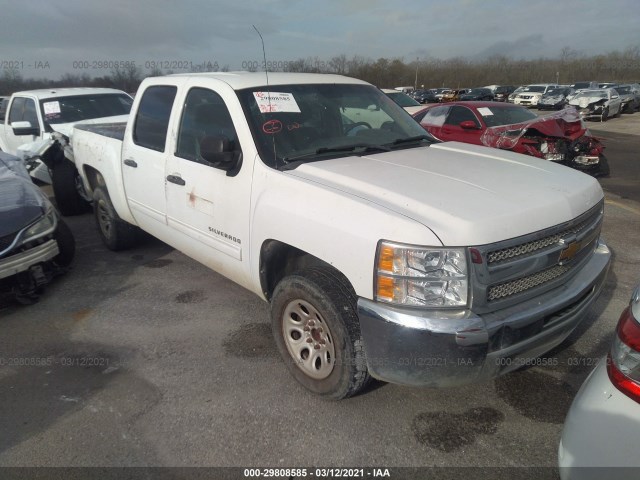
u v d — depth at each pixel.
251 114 3.16
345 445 2.47
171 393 2.92
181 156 3.65
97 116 8.09
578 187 2.76
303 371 2.85
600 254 2.96
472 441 2.49
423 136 3.83
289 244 2.70
